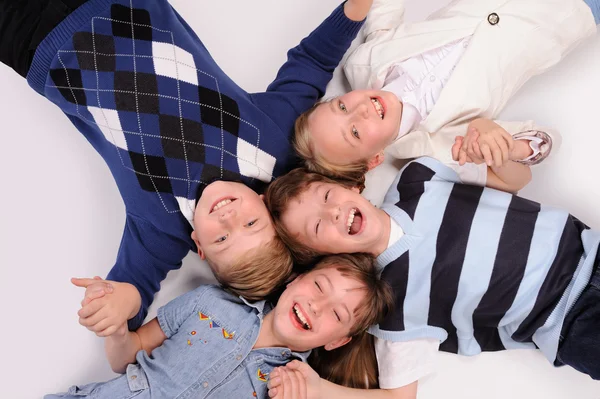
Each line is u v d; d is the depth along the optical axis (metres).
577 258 1.19
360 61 1.36
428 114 1.29
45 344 1.30
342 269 1.16
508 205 1.23
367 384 1.26
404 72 1.33
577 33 1.28
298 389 1.09
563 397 1.32
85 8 1.13
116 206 1.36
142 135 1.15
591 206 1.36
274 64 1.45
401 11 1.38
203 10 1.44
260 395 1.15
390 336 1.22
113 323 1.07
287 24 1.46
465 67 1.27
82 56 1.13
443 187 1.26
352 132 1.19
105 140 1.20
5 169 1.34
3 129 1.35
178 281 1.35
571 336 1.18
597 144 1.37
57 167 1.36
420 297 1.22
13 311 1.30
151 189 1.18
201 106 1.18
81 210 1.35
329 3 1.46
